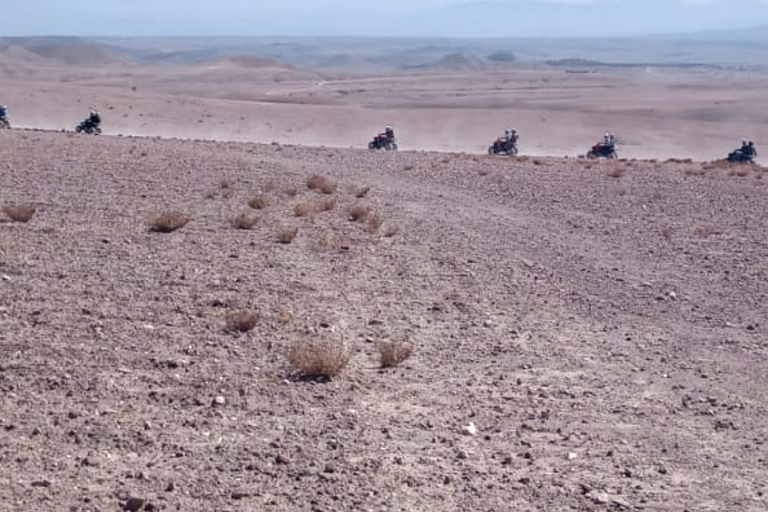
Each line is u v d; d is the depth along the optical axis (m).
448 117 124.38
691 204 35.34
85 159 40.94
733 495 10.51
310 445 11.38
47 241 22.98
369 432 11.88
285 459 10.91
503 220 29.97
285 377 13.78
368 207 29.03
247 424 11.98
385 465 10.90
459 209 32.00
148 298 17.97
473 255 23.73
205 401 12.71
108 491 9.95
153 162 41.00
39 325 15.84
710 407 13.36
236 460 10.88
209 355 14.70
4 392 12.70
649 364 15.36
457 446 11.59
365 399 13.07
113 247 22.61
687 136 116.38
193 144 55.19
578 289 20.53
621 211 33.12
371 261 22.39
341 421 12.20
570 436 12.08
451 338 16.34
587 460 11.34
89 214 26.95
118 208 28.20
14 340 14.88
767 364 15.55
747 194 38.81
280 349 15.12
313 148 58.31
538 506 10.05
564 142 110.88
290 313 17.20
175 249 22.70
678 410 13.19
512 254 24.19
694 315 18.69
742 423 12.77
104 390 12.95
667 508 10.13
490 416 12.66
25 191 30.84
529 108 181.50
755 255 25.17
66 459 10.70
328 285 19.78
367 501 9.98
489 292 19.83
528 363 15.08
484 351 15.63
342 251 23.41
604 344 16.42
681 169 50.12
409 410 12.75
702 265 23.70
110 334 15.52
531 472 10.93
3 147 44.34
